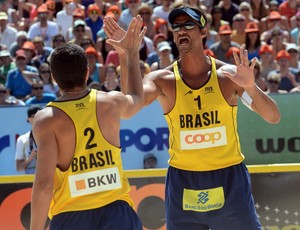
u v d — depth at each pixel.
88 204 8.13
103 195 8.16
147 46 22.12
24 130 17.03
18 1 27.02
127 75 8.88
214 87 9.95
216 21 24.95
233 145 10.08
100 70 20.64
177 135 10.12
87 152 8.16
